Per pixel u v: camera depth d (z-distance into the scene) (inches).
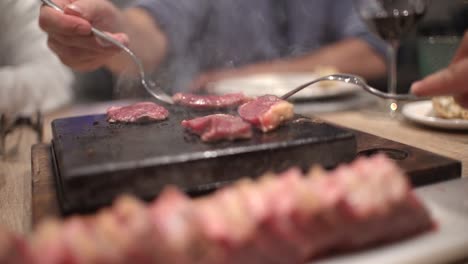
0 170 27.9
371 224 19.1
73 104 46.3
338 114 35.7
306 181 19.3
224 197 18.8
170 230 17.5
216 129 23.3
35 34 51.2
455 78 22.5
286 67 51.3
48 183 23.7
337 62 51.9
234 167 22.4
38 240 17.0
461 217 20.6
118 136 24.5
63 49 32.5
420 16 34.3
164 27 49.9
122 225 17.5
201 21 56.5
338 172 19.7
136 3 52.2
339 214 18.8
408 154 25.1
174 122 26.4
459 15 51.3
